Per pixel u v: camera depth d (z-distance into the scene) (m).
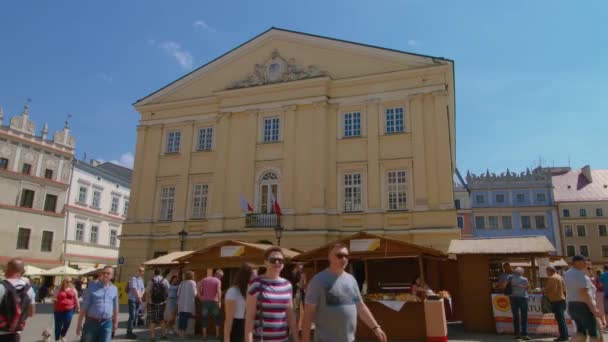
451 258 17.72
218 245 17.28
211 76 30.78
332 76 27.83
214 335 14.93
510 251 15.34
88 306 8.48
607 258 69.56
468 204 72.31
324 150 26.58
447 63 25.62
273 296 5.84
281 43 29.33
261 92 28.80
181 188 29.56
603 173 77.81
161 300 13.99
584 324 8.81
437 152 24.94
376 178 25.69
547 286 13.24
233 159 28.44
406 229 24.52
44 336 13.03
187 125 30.61
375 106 26.64
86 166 48.56
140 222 29.69
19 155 41.34
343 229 25.64
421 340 13.41
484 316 15.14
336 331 5.46
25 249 40.84
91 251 48.53
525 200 71.31
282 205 26.62
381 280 21.12
